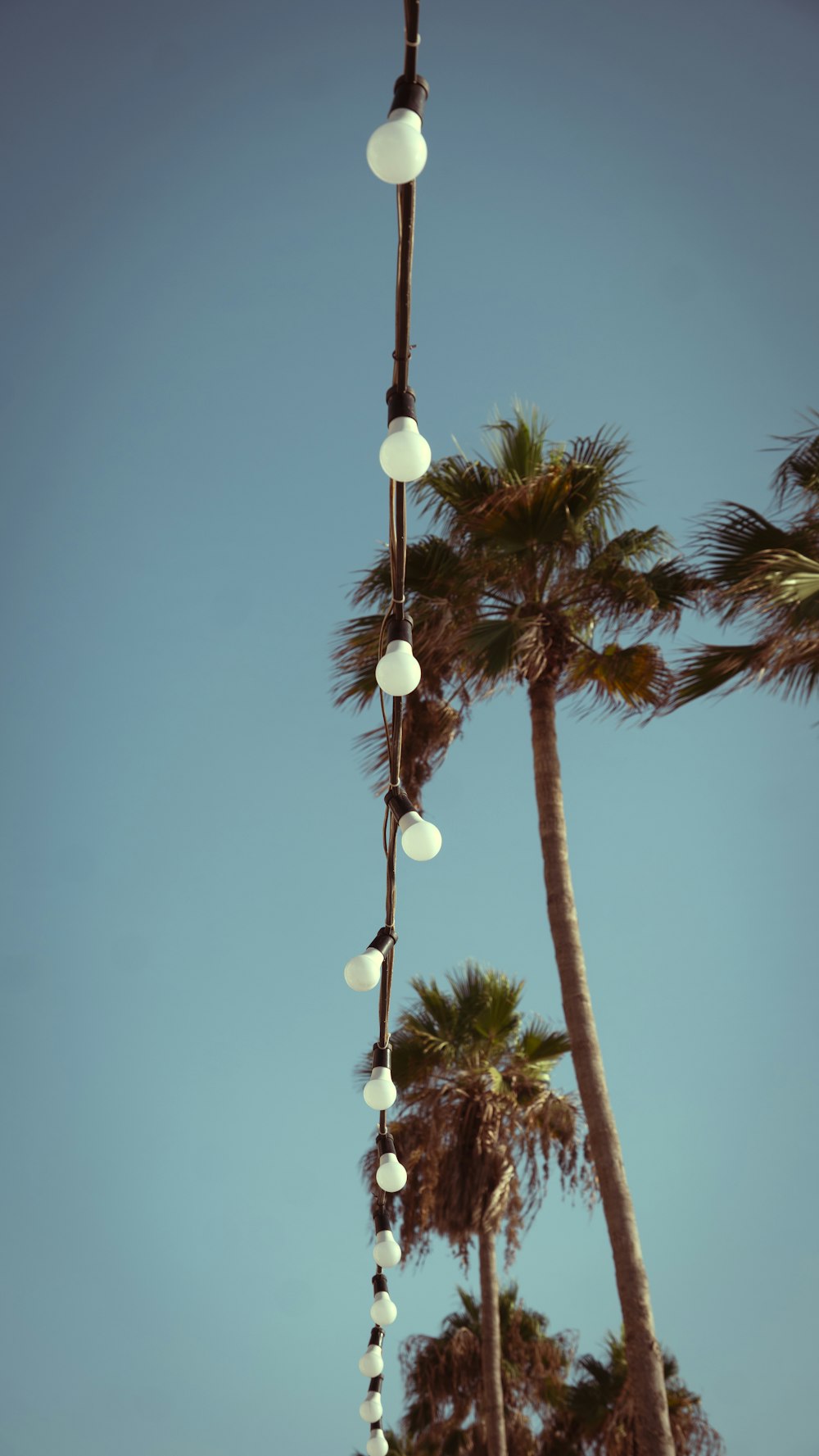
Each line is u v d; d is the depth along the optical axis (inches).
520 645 385.1
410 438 86.7
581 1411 649.0
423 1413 692.1
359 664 408.5
